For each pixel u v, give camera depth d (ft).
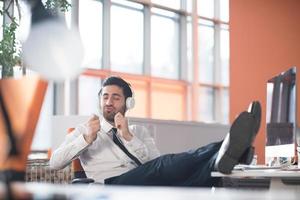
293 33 19.57
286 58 19.63
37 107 3.61
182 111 38.14
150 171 8.91
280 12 19.83
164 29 37.04
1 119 3.69
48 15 4.60
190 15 38.58
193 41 38.47
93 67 31.19
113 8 32.89
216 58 40.40
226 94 40.65
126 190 2.73
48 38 3.75
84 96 30.07
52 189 2.79
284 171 7.91
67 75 3.73
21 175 3.51
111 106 10.07
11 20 14.20
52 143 15.43
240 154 7.11
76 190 2.77
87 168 10.09
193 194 2.56
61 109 27.37
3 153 3.58
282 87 10.13
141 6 35.19
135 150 9.89
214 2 40.09
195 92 38.47
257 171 7.87
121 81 10.23
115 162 9.98
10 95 3.70
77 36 3.83
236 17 20.71
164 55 36.99
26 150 3.54
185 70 38.40
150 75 35.73
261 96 19.95
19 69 13.66
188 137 17.85
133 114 34.71
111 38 32.63
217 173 7.87
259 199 2.47
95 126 9.59
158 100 36.47
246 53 20.40
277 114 10.37
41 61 3.68
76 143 9.60
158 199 2.48
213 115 40.19
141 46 35.14
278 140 10.19
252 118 7.04
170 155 8.98
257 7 20.29
